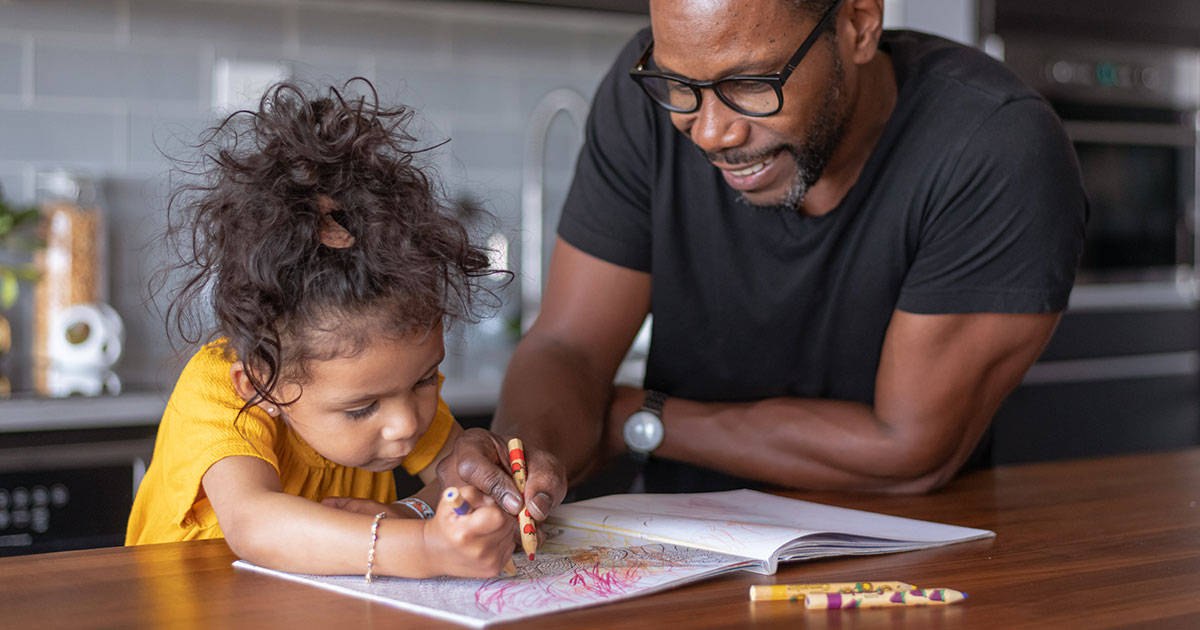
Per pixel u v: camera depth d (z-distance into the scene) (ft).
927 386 4.07
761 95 3.49
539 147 9.34
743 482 4.63
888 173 4.16
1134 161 9.16
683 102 3.63
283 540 2.72
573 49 9.62
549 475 3.01
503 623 2.35
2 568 2.82
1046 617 2.43
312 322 2.74
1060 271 4.03
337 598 2.56
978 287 4.01
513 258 9.39
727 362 4.77
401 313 2.77
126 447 6.48
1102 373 9.09
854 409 4.26
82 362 7.57
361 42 8.79
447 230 3.01
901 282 4.28
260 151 2.91
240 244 2.80
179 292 3.23
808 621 2.39
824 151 3.77
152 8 8.16
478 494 2.66
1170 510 3.65
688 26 3.38
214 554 2.98
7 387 6.70
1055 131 4.04
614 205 4.59
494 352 8.89
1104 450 9.05
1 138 7.86
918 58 4.23
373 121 3.06
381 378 2.81
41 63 7.91
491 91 9.31
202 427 3.05
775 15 3.37
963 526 3.40
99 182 8.11
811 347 4.59
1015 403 8.72
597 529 3.17
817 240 4.32
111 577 2.74
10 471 6.23
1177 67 9.27
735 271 4.54
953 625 2.37
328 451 2.95
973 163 3.97
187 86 8.31
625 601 2.53
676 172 4.48
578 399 4.27
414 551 2.61
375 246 2.79
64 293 7.81
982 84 4.08
